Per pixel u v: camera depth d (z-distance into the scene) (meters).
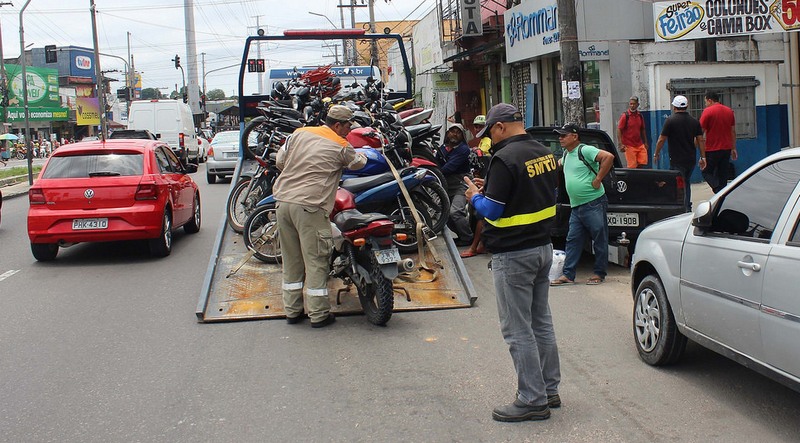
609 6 15.44
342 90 10.64
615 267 9.35
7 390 5.42
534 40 17.59
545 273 4.82
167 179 10.78
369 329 6.78
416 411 4.89
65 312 7.64
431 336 6.53
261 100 11.68
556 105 18.59
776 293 4.24
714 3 13.01
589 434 4.48
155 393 5.30
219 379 5.57
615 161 9.57
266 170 9.47
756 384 5.27
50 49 39.31
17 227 14.51
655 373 5.53
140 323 7.16
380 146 8.68
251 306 7.32
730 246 4.71
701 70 15.29
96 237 9.98
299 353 6.14
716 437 4.41
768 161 4.76
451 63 25.94
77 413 4.96
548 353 4.86
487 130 4.78
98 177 10.05
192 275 9.34
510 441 4.41
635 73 15.64
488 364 5.79
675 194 8.91
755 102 15.55
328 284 8.05
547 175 4.70
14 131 58.69
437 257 8.08
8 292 8.61
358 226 6.68
